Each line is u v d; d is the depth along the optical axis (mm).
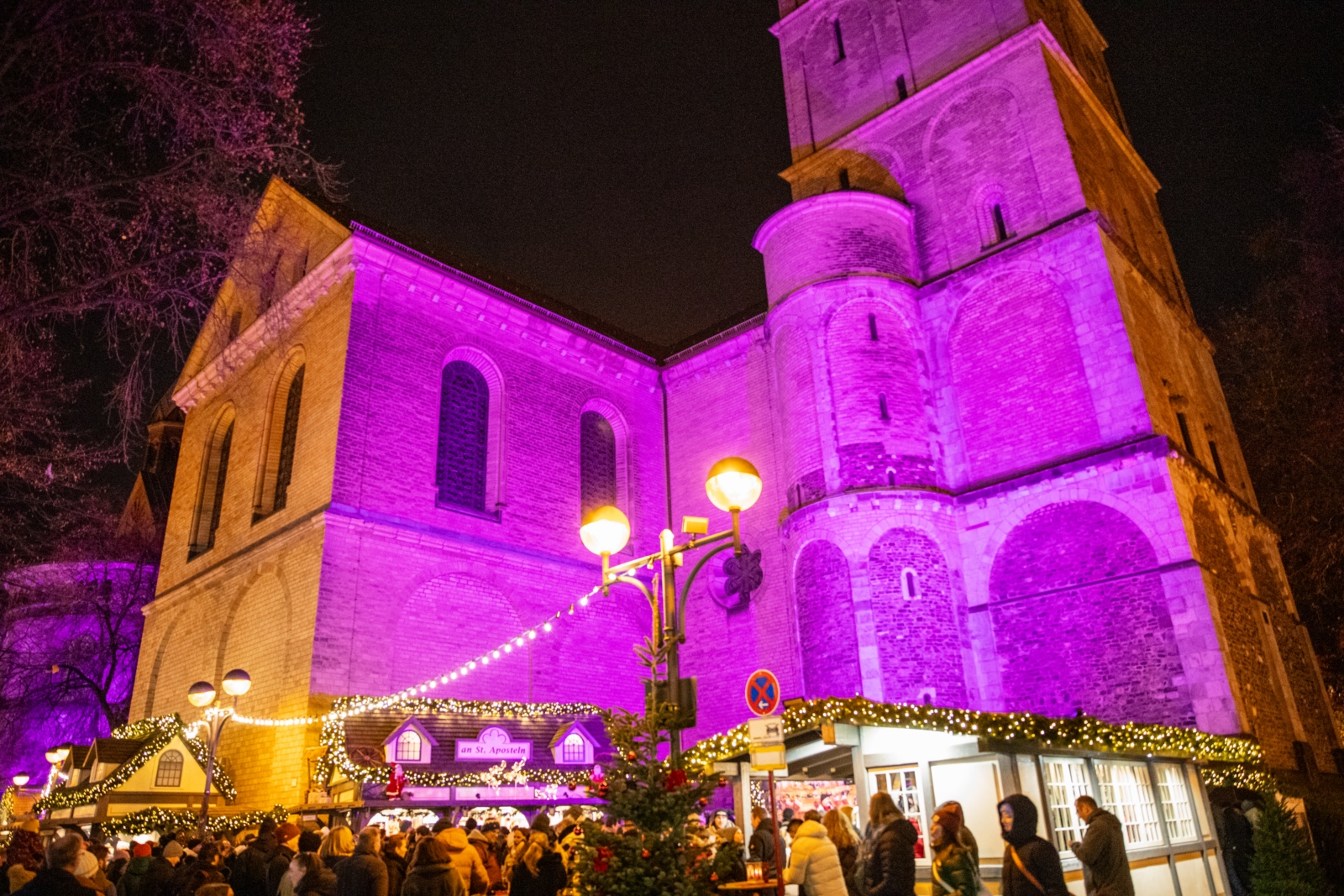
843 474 24031
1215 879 13672
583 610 26938
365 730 20781
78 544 36000
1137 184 32281
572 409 29109
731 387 30141
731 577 27844
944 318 25844
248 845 11094
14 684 35781
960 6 28969
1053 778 11352
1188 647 19750
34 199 11094
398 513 23547
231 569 25828
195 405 32000
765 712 9094
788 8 34594
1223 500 24328
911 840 7441
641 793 7078
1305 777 21438
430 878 7848
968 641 22828
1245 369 31438
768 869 8805
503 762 21953
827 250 26391
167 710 27562
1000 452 23922
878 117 29516
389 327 24891
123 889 9383
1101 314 22938
